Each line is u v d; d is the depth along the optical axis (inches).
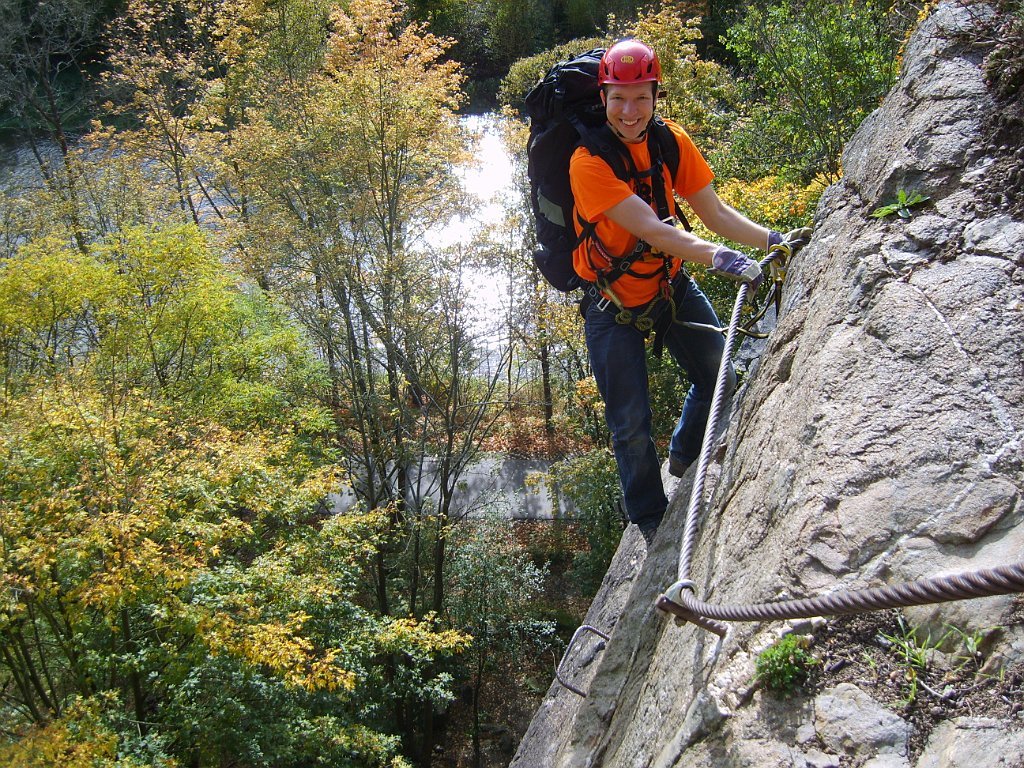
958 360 86.3
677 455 155.4
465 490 864.9
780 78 586.6
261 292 764.6
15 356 603.8
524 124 837.2
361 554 567.8
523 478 924.0
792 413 100.3
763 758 71.6
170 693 424.2
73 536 375.2
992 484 75.4
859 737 67.8
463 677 709.3
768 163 652.1
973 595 49.6
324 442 702.5
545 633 725.3
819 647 75.7
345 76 743.1
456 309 688.4
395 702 662.5
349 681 379.6
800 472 90.6
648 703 101.4
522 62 1150.3
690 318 137.6
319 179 751.7
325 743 443.2
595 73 120.7
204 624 375.6
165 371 667.4
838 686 72.2
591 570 727.1
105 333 626.5
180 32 1219.9
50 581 361.4
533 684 736.3
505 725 715.4
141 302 631.2
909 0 296.4
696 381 145.5
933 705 67.1
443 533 685.3
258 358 679.7
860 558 78.4
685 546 88.7
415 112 727.1
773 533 90.6
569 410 796.0
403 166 754.2
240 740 404.5
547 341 726.5
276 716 438.3
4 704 403.5
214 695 400.5
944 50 123.3
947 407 83.1
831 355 97.2
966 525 74.1
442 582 726.5
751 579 89.4
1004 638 66.9
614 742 113.8
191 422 538.6
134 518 372.2
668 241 114.7
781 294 133.6
